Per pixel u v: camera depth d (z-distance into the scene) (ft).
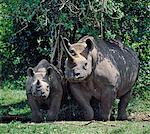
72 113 76.48
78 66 68.49
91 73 70.74
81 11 74.08
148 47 86.43
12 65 93.30
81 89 71.92
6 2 79.61
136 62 78.79
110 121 71.26
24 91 111.96
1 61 94.32
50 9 76.23
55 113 72.08
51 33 76.13
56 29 77.92
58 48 76.33
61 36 73.10
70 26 75.00
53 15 76.23
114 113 81.30
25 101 100.42
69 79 69.00
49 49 80.84
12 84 109.40
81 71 68.49
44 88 69.56
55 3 75.87
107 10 75.36
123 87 75.72
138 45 86.38
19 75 93.30
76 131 62.23
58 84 72.08
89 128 64.28
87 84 71.36
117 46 76.69
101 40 74.38
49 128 63.72
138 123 68.80
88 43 70.74
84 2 75.05
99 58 71.36
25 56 89.35
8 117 78.95
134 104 88.89
